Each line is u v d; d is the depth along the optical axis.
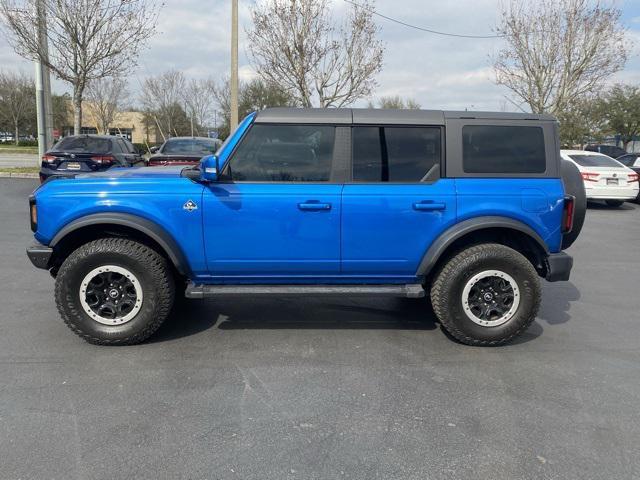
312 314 4.96
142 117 61.12
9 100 50.19
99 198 3.97
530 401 3.30
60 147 11.80
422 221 4.10
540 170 4.20
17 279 5.86
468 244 4.32
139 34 16.33
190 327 4.56
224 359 3.88
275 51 17.20
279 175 4.09
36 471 2.52
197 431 2.90
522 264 4.11
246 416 3.07
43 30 15.46
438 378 3.62
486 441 2.85
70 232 3.97
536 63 20.80
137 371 3.65
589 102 27.59
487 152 4.17
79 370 3.65
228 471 2.55
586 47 19.89
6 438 2.79
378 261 4.17
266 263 4.12
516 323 4.16
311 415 3.09
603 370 3.78
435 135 4.15
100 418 3.01
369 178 4.12
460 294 4.11
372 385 3.49
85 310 4.01
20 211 10.48
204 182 4.02
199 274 4.16
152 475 2.51
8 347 4.04
